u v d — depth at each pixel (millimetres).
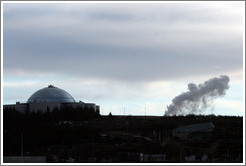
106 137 186250
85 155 157750
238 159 148875
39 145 176750
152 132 198750
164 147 164125
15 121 198625
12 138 175375
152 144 169000
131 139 184000
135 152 158250
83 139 183000
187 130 189125
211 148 165875
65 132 187375
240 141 170875
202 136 184625
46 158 154875
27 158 150500
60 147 172250
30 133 184000
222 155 157875
